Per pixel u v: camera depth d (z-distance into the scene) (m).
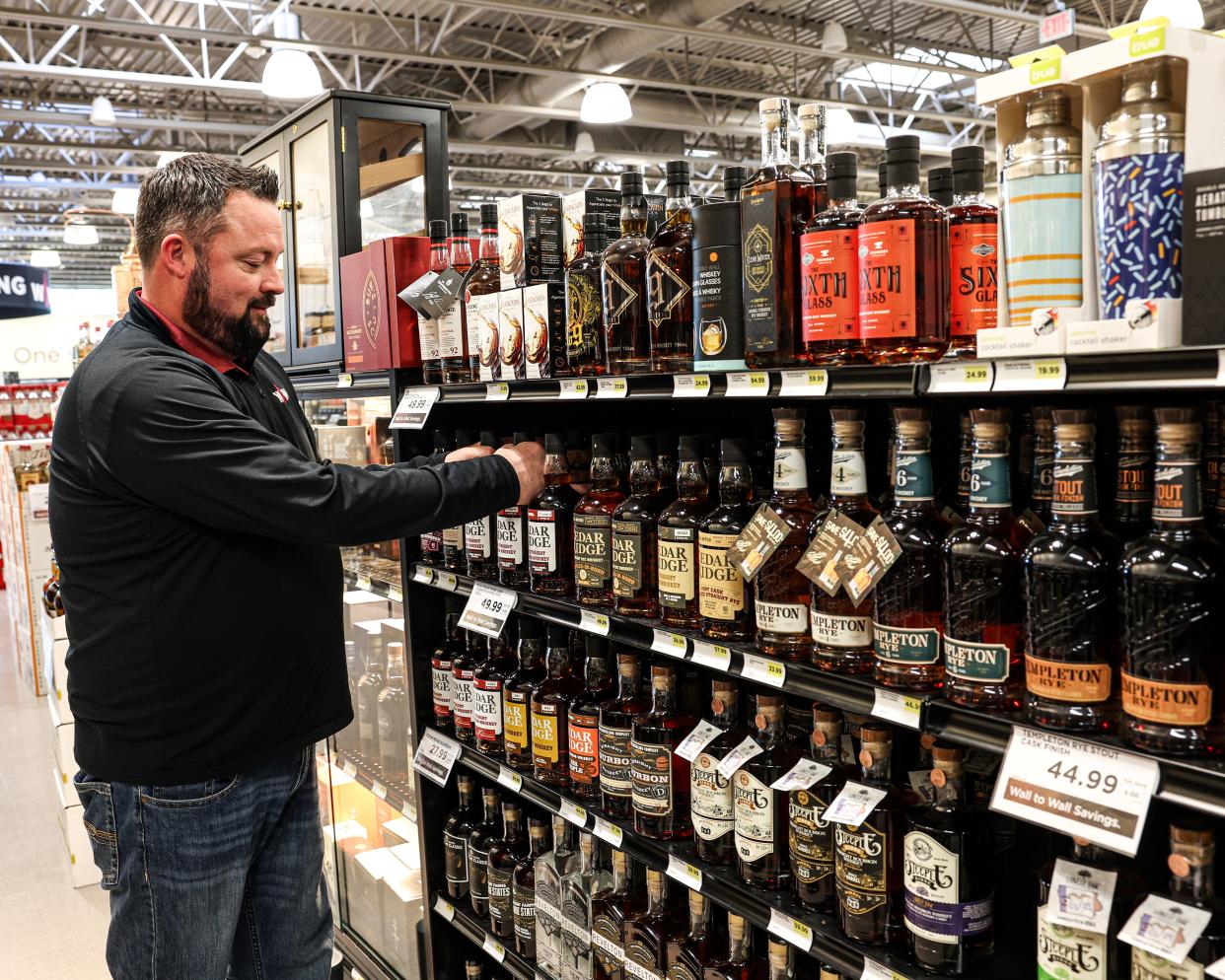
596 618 2.07
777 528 1.61
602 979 2.25
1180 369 1.10
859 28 10.88
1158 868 1.57
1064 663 1.27
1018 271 1.23
